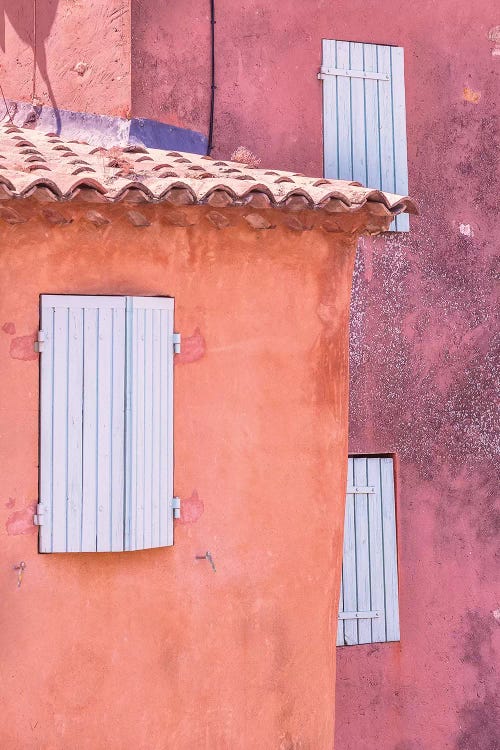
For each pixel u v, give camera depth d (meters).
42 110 9.90
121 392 6.52
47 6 10.02
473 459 10.30
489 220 10.55
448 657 10.05
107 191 6.24
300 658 7.16
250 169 7.84
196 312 6.86
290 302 7.19
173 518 6.75
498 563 10.36
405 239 10.09
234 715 6.89
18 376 6.43
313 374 7.28
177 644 6.74
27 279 6.46
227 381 6.95
